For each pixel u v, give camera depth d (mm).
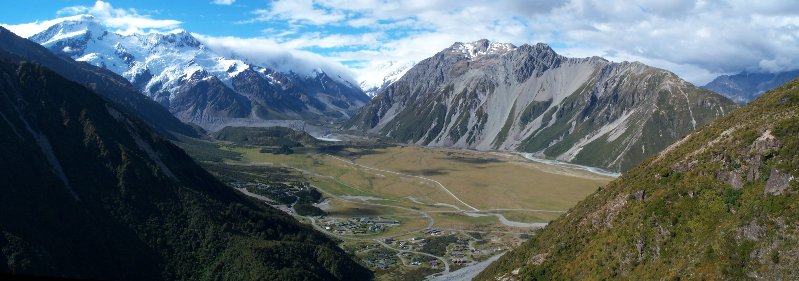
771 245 86938
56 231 150750
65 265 142250
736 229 92500
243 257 171875
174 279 162875
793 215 87250
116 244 161500
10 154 159625
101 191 174250
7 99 180375
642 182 117562
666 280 94938
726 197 98438
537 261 125562
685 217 101625
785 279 82750
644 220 107375
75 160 178875
